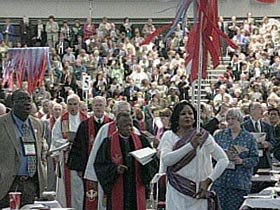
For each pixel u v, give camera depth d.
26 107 10.38
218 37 10.14
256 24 44.59
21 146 10.34
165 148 9.45
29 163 10.35
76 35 42.59
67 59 39.62
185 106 9.52
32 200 10.39
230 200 12.08
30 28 43.66
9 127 10.34
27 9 45.72
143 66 39.03
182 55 39.88
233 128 12.21
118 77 38.12
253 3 45.94
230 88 34.81
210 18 10.05
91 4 46.50
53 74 36.19
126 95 35.00
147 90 34.78
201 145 9.34
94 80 36.31
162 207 13.80
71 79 35.91
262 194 11.62
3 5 45.38
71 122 14.30
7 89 25.25
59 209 9.61
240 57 38.47
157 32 10.38
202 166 9.36
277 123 15.10
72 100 14.30
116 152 11.34
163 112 17.36
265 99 33.22
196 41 10.06
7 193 10.21
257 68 37.47
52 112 16.33
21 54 21.66
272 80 35.50
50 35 42.53
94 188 13.21
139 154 11.18
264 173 13.89
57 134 14.28
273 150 13.70
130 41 42.62
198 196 9.28
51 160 15.65
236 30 41.34
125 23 43.81
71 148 13.11
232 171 12.02
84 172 12.62
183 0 10.19
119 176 11.30
